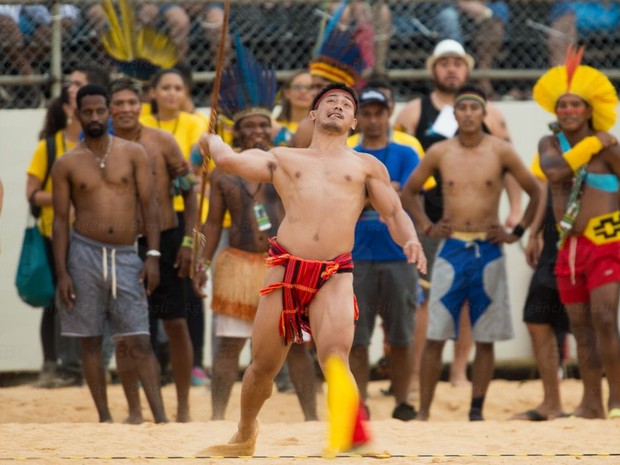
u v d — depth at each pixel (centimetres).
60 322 2364
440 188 2380
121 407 2433
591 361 2238
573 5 3100
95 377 2148
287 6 2991
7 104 2898
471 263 2258
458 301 2270
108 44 2638
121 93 2247
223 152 1565
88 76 2552
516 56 3098
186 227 2250
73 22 2909
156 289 2214
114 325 2152
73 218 2439
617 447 1758
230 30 2967
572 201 2216
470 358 2938
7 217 2747
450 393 2678
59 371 2645
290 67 3009
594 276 2208
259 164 1563
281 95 2802
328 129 1583
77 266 2136
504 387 2806
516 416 2278
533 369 2988
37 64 2903
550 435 1888
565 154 2231
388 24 2964
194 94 2995
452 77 2675
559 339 2841
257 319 1533
